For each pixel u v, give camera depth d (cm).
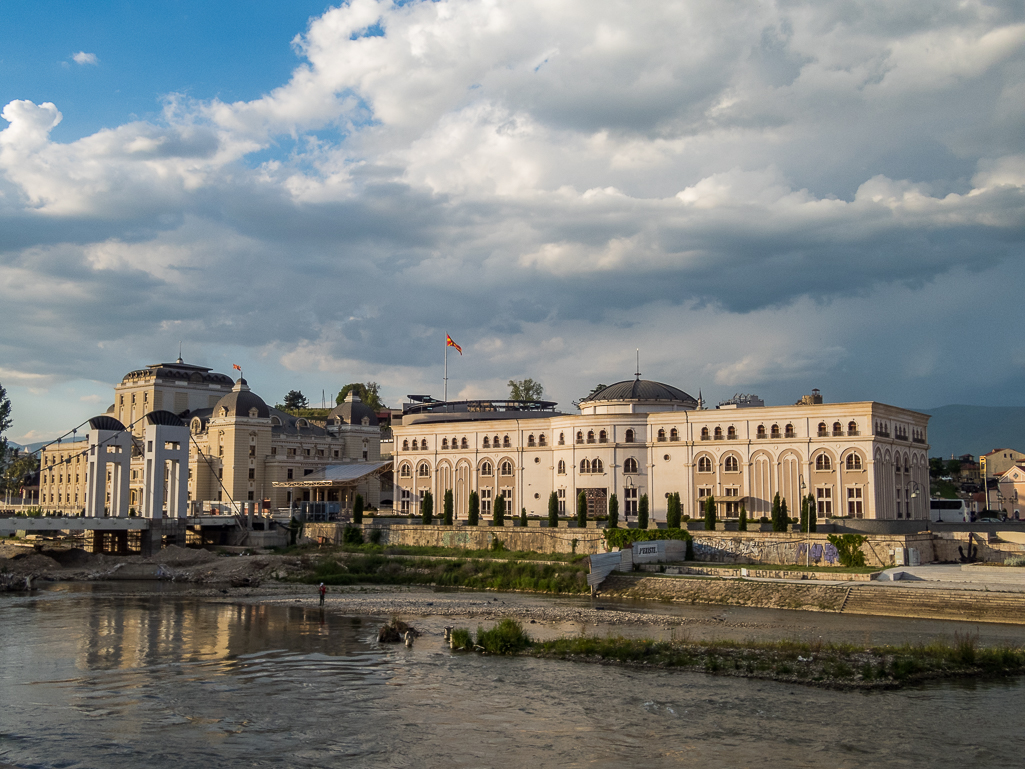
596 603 9788
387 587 11512
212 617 8800
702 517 13800
